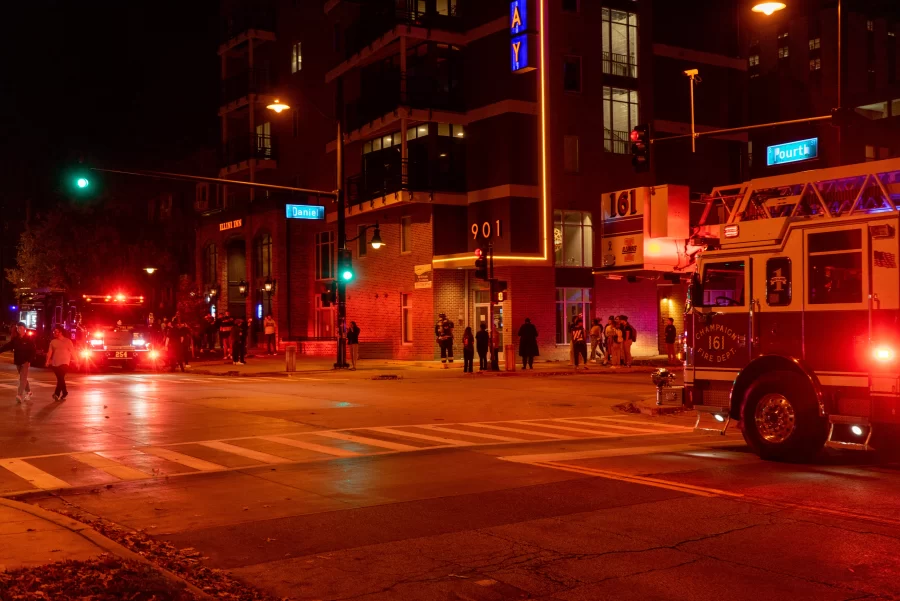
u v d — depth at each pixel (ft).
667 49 135.44
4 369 118.01
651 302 130.93
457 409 62.95
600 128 127.13
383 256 137.08
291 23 166.61
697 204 71.36
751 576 20.92
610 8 129.29
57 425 52.75
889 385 34.50
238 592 19.79
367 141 142.51
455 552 23.26
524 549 23.48
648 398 66.23
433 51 126.41
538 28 122.21
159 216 205.98
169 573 20.25
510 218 120.67
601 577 20.94
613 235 72.95
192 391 77.87
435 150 125.90
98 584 18.52
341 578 21.07
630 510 28.04
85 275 166.30
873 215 35.47
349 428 51.62
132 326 116.37
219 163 184.65
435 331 118.52
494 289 105.50
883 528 25.41
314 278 160.86
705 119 139.54
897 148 199.31
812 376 36.68
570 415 59.47
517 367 110.42
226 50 177.88
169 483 33.94
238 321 123.24
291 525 26.55
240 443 45.14
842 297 36.37
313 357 141.49
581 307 125.18
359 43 136.56
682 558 22.49
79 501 30.66
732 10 144.97
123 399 69.87
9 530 24.14
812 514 27.25
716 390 41.60
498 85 122.93
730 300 41.57
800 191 40.22
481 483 33.12
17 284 176.96
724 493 30.68
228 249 178.50
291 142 166.91
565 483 32.89
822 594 19.56
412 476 34.94
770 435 38.11
